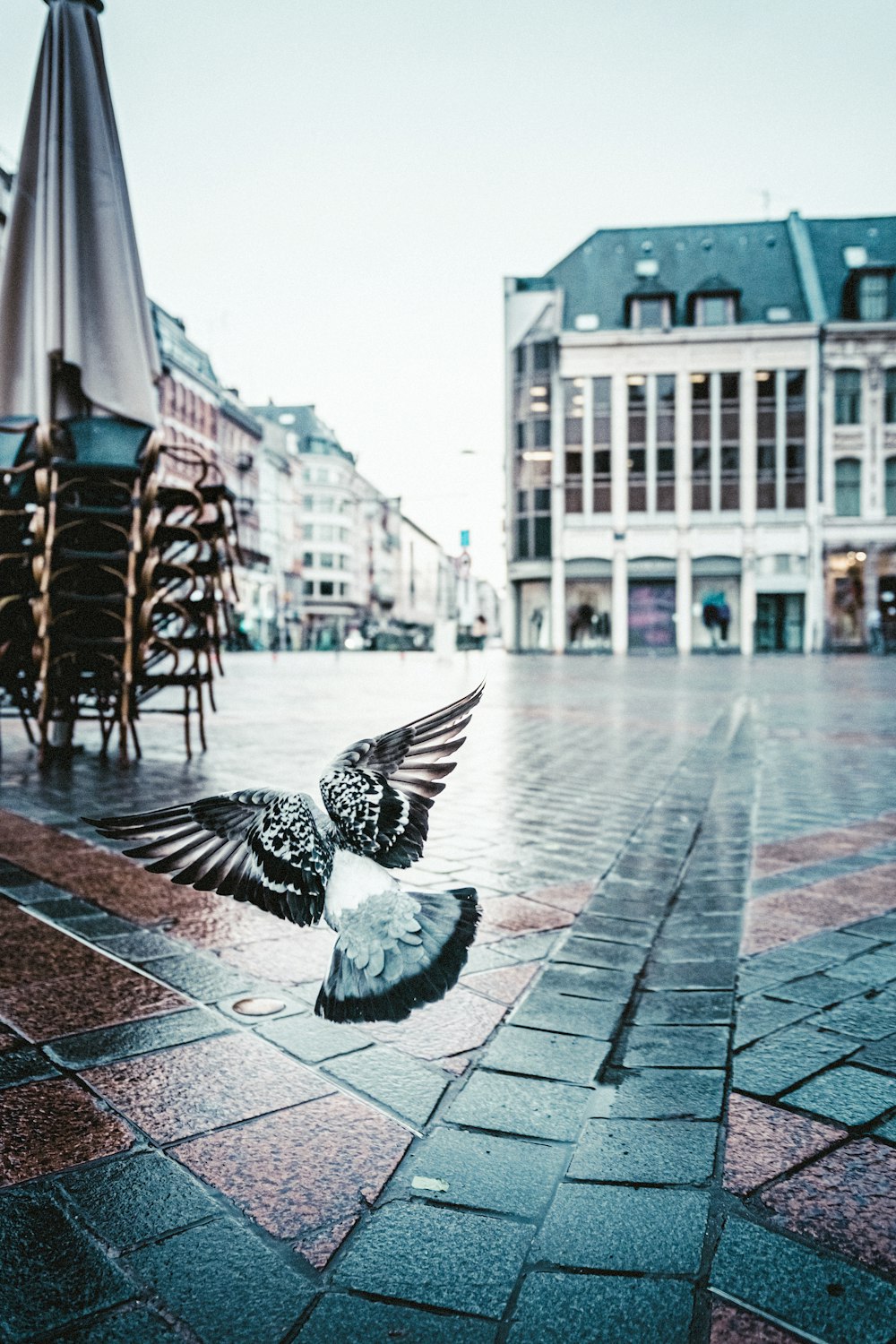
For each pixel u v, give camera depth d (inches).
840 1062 114.3
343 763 50.4
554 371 1929.1
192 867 48.1
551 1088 108.3
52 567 309.0
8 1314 70.6
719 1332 69.0
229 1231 81.2
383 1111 102.3
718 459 1911.9
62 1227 81.4
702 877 201.3
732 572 1910.7
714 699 698.2
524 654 1988.2
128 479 325.4
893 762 365.7
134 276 339.6
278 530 3479.3
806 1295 73.2
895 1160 92.8
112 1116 100.1
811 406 1882.4
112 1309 71.6
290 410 4311.0
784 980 141.6
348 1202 85.7
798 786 314.7
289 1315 71.2
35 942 152.8
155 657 365.4
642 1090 108.5
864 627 1908.2
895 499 1895.9
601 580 1947.6
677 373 1908.2
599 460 1935.3
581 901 182.5
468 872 202.7
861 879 198.1
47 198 319.3
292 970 141.8
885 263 1990.7
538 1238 80.7
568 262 2059.5
